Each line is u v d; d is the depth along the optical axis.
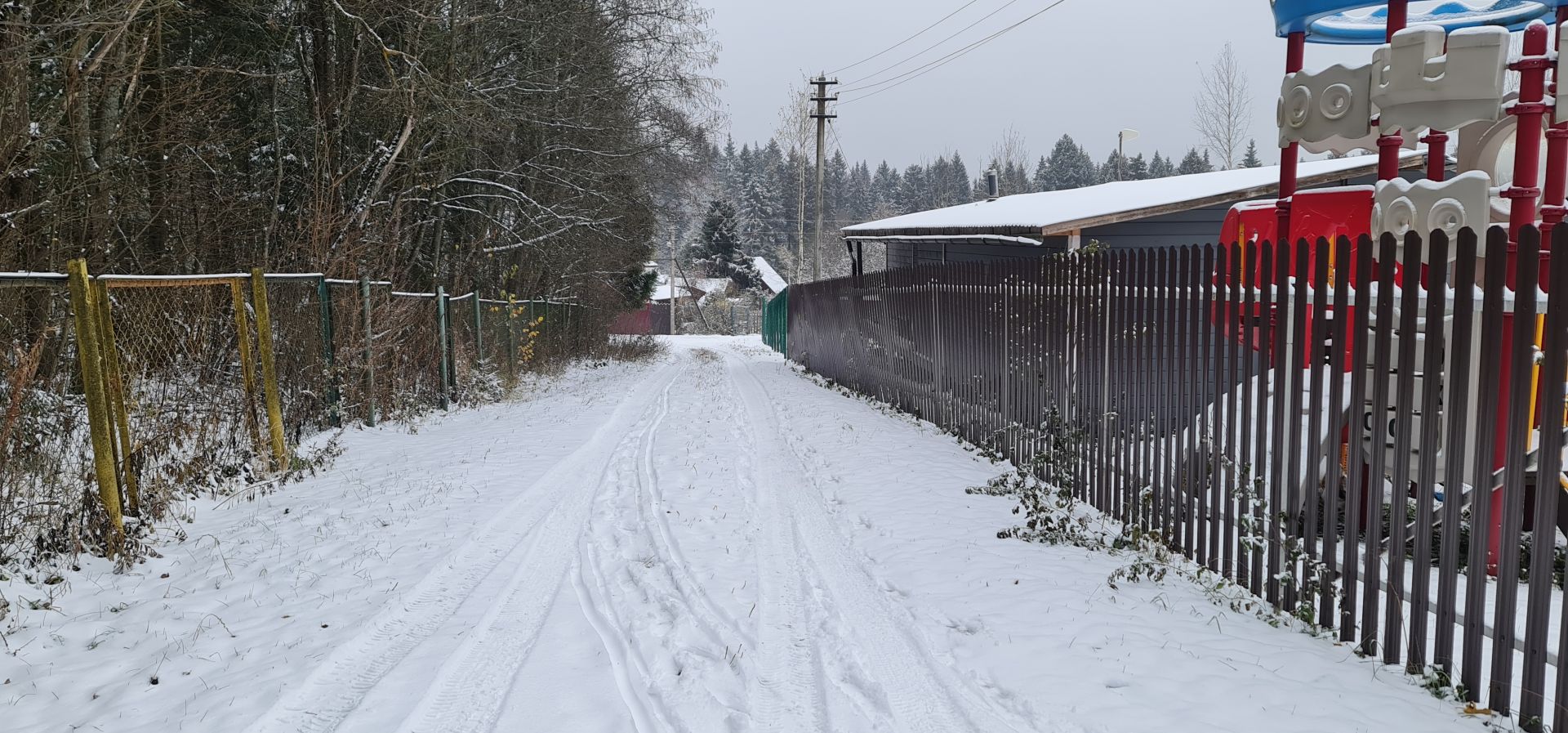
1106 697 3.62
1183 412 5.68
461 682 3.97
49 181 10.07
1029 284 8.53
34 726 3.58
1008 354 9.17
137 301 7.69
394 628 4.65
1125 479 6.46
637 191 26.27
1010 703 3.70
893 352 14.69
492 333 17.81
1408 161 14.12
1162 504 5.94
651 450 10.27
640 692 3.88
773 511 7.25
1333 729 3.28
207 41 14.81
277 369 9.90
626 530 6.68
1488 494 3.43
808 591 5.23
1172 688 3.66
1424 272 3.86
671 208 28.92
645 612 4.88
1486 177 4.72
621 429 12.17
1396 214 5.09
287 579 5.41
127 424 6.37
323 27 15.18
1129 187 19.20
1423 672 3.71
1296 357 4.48
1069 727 3.43
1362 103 5.16
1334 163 15.46
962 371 10.84
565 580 5.46
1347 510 4.19
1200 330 5.49
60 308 8.07
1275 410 4.64
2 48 9.02
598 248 27.17
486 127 17.53
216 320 9.10
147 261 12.14
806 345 25.39
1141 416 6.27
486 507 7.23
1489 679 3.69
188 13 13.32
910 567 5.59
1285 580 4.57
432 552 5.96
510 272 22.16
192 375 8.02
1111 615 4.54
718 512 7.21
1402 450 3.84
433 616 4.82
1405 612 3.91
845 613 4.84
